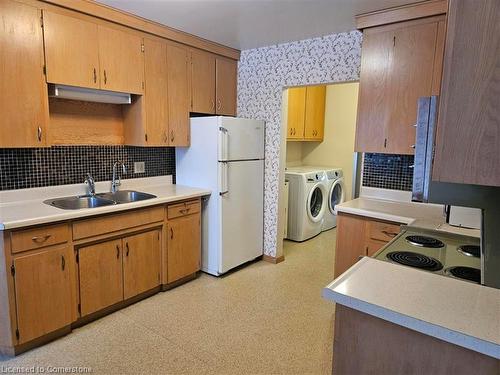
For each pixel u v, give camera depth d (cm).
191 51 330
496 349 88
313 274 352
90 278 245
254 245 375
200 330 246
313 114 522
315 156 573
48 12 229
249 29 300
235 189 341
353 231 273
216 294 303
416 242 180
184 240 316
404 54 252
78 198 279
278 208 376
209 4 245
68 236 228
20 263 206
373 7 248
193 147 341
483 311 105
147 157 343
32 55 224
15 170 250
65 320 232
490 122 88
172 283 312
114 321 255
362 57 271
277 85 356
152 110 302
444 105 93
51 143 253
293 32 307
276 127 364
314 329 250
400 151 261
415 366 109
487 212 141
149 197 297
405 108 255
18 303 208
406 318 102
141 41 287
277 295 303
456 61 90
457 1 88
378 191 318
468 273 139
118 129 314
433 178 97
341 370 124
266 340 236
